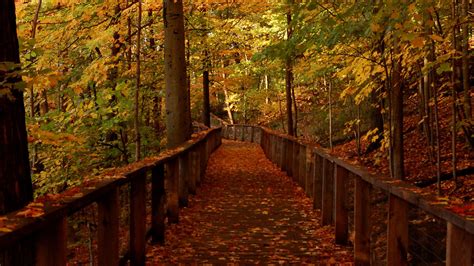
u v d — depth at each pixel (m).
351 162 5.96
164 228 6.89
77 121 10.05
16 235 2.49
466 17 8.20
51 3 11.44
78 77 11.73
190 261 6.03
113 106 10.98
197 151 11.93
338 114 21.03
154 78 12.98
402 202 3.94
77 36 11.80
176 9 10.52
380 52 8.59
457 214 2.75
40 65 10.06
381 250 6.49
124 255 5.23
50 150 10.26
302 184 11.18
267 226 7.98
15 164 4.00
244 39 19.61
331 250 6.47
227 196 10.77
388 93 9.04
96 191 3.62
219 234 7.44
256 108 35.62
